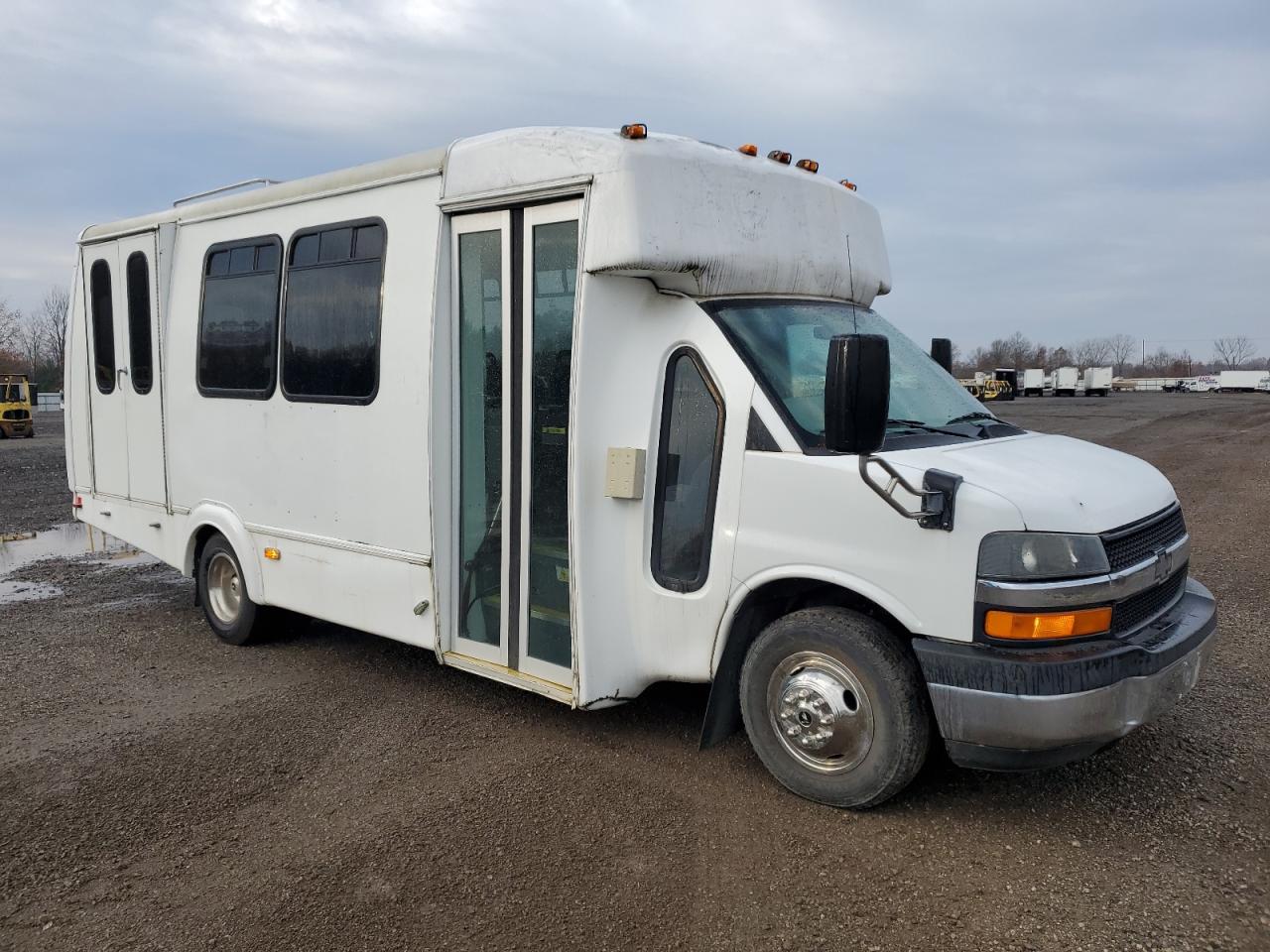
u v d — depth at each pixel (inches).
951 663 140.8
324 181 222.5
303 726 203.0
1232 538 392.5
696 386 169.9
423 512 201.8
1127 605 147.3
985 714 138.9
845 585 150.7
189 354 261.9
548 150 177.2
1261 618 270.8
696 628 169.5
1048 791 163.8
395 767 181.2
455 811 162.1
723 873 141.3
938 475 141.9
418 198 201.6
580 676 175.2
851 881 138.4
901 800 161.5
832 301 198.1
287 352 232.5
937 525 141.5
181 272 265.4
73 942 129.2
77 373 311.1
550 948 124.9
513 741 191.6
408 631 209.3
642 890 137.4
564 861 145.4
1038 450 168.9
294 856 149.3
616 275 173.5
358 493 216.5
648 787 169.0
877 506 147.3
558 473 181.3
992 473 147.3
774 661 161.8
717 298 175.3
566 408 178.7
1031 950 121.8
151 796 170.7
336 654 253.9
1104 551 141.1
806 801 161.6
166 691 227.1
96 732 201.6
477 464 196.9
